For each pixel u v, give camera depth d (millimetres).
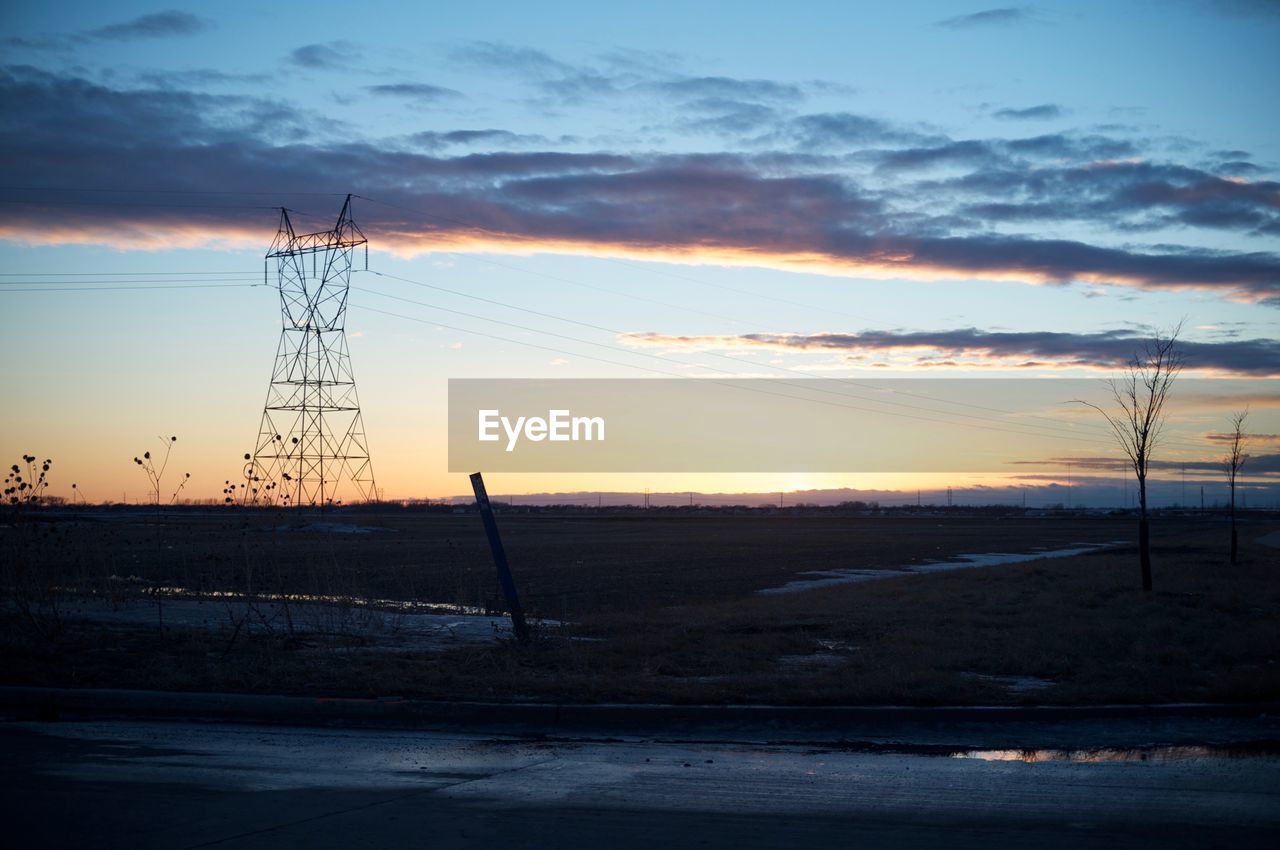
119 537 31578
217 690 11742
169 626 17156
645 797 7836
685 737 10258
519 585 33844
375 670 12875
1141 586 26594
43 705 11352
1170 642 16172
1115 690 11758
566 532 88062
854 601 23562
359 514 136625
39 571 17969
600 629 17969
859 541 74562
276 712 11164
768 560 50438
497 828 6957
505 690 11773
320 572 26422
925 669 13016
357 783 8227
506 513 180875
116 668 12898
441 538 70562
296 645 15336
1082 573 32844
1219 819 7289
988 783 8352
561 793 7953
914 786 8234
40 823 6953
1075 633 16938
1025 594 25078
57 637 15367
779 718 10836
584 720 10844
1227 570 33969
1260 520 175625
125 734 10062
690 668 13633
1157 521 152250
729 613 20531
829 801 7734
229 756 9156
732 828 6988
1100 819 7270
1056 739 10156
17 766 8617
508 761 9117
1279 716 11109
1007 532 97125
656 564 46219
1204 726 10695
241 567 35844
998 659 13977
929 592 25766
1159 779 8523
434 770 8734
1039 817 7316
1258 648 15273
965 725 10719
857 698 11359
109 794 7727
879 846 6598
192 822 7020
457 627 18344
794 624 18250
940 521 145125
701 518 154000
